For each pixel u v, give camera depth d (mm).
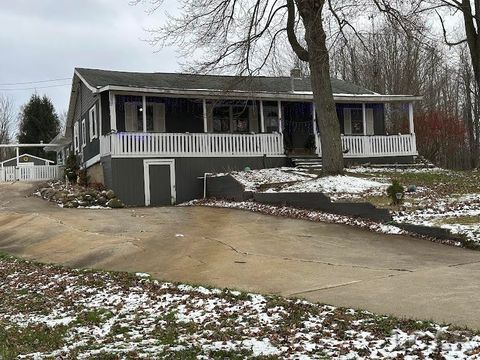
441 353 4816
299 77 29641
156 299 7797
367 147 25656
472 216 12547
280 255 10148
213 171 22219
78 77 26375
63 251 11977
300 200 15750
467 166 39625
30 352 5727
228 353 5227
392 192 14398
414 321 5836
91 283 9086
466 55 40062
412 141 26641
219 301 7355
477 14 20141
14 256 12070
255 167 23062
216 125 25391
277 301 7059
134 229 13766
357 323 5934
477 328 5512
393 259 9523
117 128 23141
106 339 6121
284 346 5391
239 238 12016
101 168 22234
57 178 30156
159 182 21219
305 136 27000
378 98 26719
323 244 11133
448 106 43594
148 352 5445
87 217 16203
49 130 58469
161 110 24125
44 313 7711
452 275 8070
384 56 39938
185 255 10547
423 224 11859
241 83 20922
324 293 7445
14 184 28000
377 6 18500
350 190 16938
